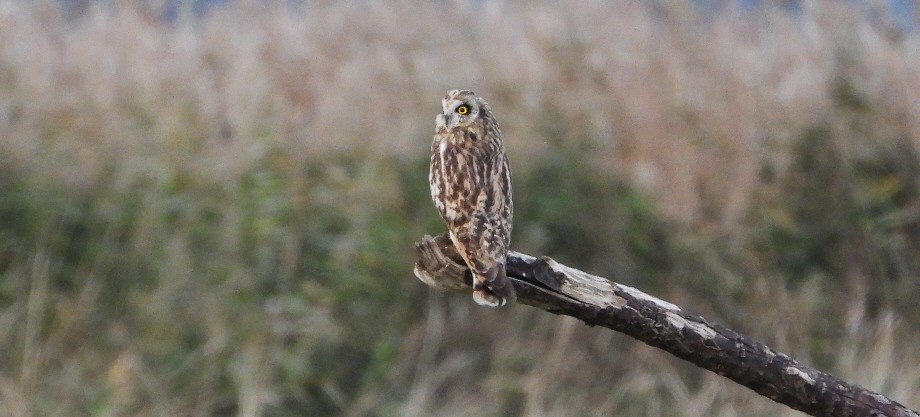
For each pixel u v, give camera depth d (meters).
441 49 16.67
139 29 17.03
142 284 13.34
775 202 15.67
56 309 12.90
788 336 14.43
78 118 14.66
